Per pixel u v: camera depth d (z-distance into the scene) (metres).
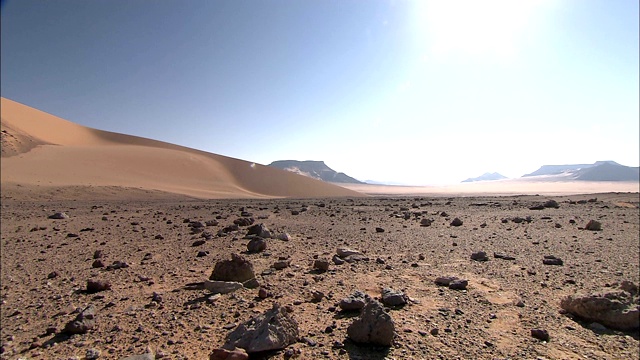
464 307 5.79
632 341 4.72
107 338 4.96
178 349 4.53
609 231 13.69
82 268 8.97
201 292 6.72
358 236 12.84
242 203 33.81
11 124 67.50
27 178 42.88
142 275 8.06
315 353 4.28
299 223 16.95
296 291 6.61
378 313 4.56
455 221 15.89
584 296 5.49
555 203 24.86
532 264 8.54
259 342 4.27
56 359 4.45
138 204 31.33
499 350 4.41
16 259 10.07
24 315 6.01
